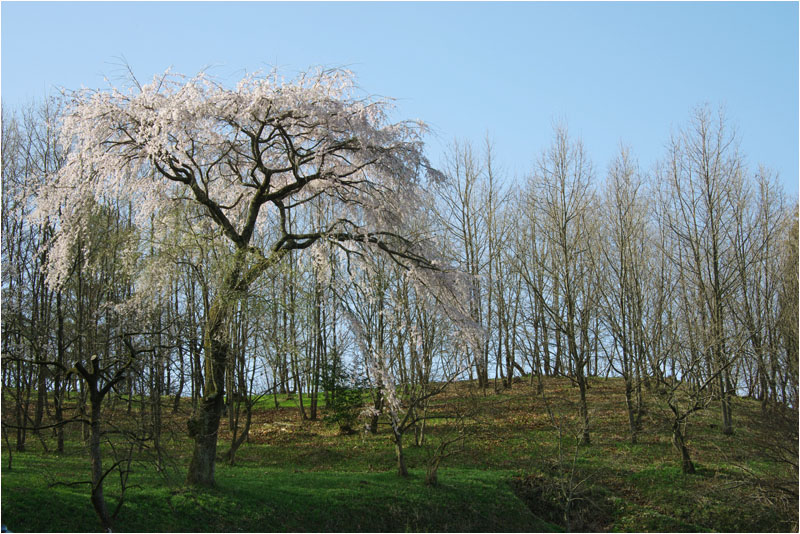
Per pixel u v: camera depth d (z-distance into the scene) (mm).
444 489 19328
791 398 22859
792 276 24469
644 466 22734
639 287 29125
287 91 16453
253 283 17469
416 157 17781
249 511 15766
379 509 17703
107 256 20859
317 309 20344
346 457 23844
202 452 16609
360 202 18984
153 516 14453
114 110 16578
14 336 21172
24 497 13617
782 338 23734
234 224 20609
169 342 19844
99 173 17016
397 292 23406
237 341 18625
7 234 24859
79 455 20047
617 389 34312
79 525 13305
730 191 29031
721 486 20156
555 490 20359
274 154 19406
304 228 29078
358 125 16703
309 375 26984
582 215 30250
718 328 26062
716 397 24453
